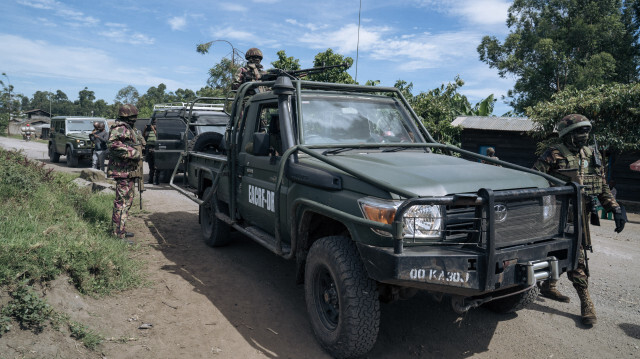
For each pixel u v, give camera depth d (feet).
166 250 18.89
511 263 9.50
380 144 12.78
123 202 18.38
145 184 39.83
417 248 9.30
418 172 10.27
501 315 13.88
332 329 10.87
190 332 11.75
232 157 16.62
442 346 11.80
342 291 10.07
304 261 12.42
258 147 12.78
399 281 8.82
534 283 9.59
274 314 13.17
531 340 12.28
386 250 9.09
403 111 15.53
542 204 10.52
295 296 14.58
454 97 66.69
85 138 51.19
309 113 13.61
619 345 12.12
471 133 58.13
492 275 9.12
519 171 11.69
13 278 11.08
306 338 11.80
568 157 13.24
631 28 99.19
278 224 12.64
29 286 11.14
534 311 14.29
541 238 10.38
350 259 10.17
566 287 16.74
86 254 13.55
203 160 20.52
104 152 44.04
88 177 32.27
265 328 12.26
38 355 9.55
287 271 16.94
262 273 16.62
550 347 11.91
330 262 10.48
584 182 13.15
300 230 11.96
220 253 18.90
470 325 13.10
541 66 96.99
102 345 10.59
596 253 22.52
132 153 18.06
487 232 9.02
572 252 10.73
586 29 93.40
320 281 11.48
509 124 56.18
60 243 13.48
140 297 13.58
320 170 11.23
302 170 11.75
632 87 38.68
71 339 10.38
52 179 23.84
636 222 36.65
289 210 12.57
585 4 96.73
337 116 13.98
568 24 98.99
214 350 10.94
